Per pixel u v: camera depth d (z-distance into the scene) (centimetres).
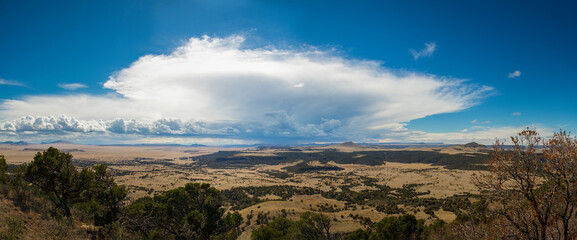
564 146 1008
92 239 1956
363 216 8644
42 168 2606
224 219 2988
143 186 16712
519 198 1094
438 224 3619
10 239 1390
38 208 1992
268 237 4006
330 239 4050
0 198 1861
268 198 13850
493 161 1158
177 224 2844
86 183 2853
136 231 2444
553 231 1087
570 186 999
